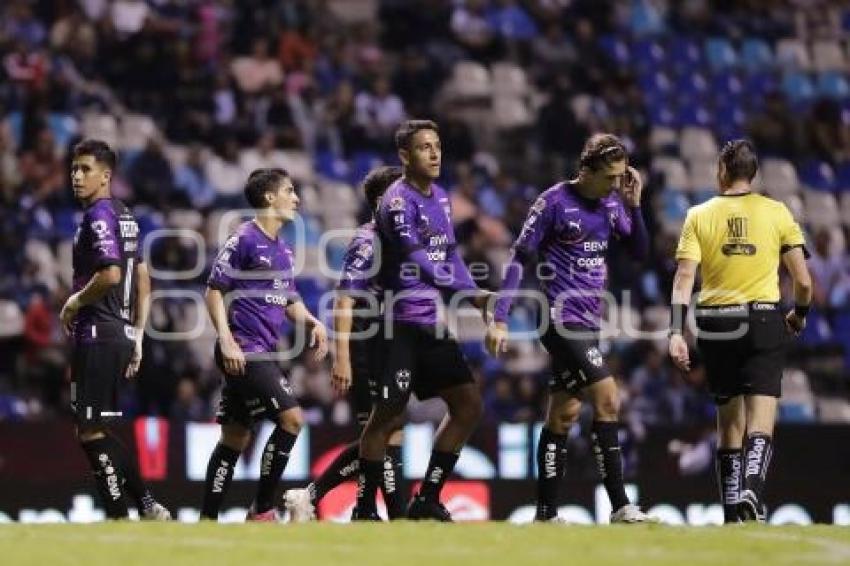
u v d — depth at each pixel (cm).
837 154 8319
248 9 8094
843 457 5191
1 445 4928
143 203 6919
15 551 2625
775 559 2603
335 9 8500
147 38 7706
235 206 7106
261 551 2636
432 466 3462
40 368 6016
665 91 8600
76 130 7388
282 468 3572
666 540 2841
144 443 4847
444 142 7588
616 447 3416
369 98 7881
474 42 8425
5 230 6588
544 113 7812
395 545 2730
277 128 7575
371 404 3759
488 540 2812
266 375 3553
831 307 7150
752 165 3453
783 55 8994
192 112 7550
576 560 2558
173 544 2720
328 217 7394
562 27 8719
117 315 3419
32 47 7612
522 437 4966
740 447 3484
